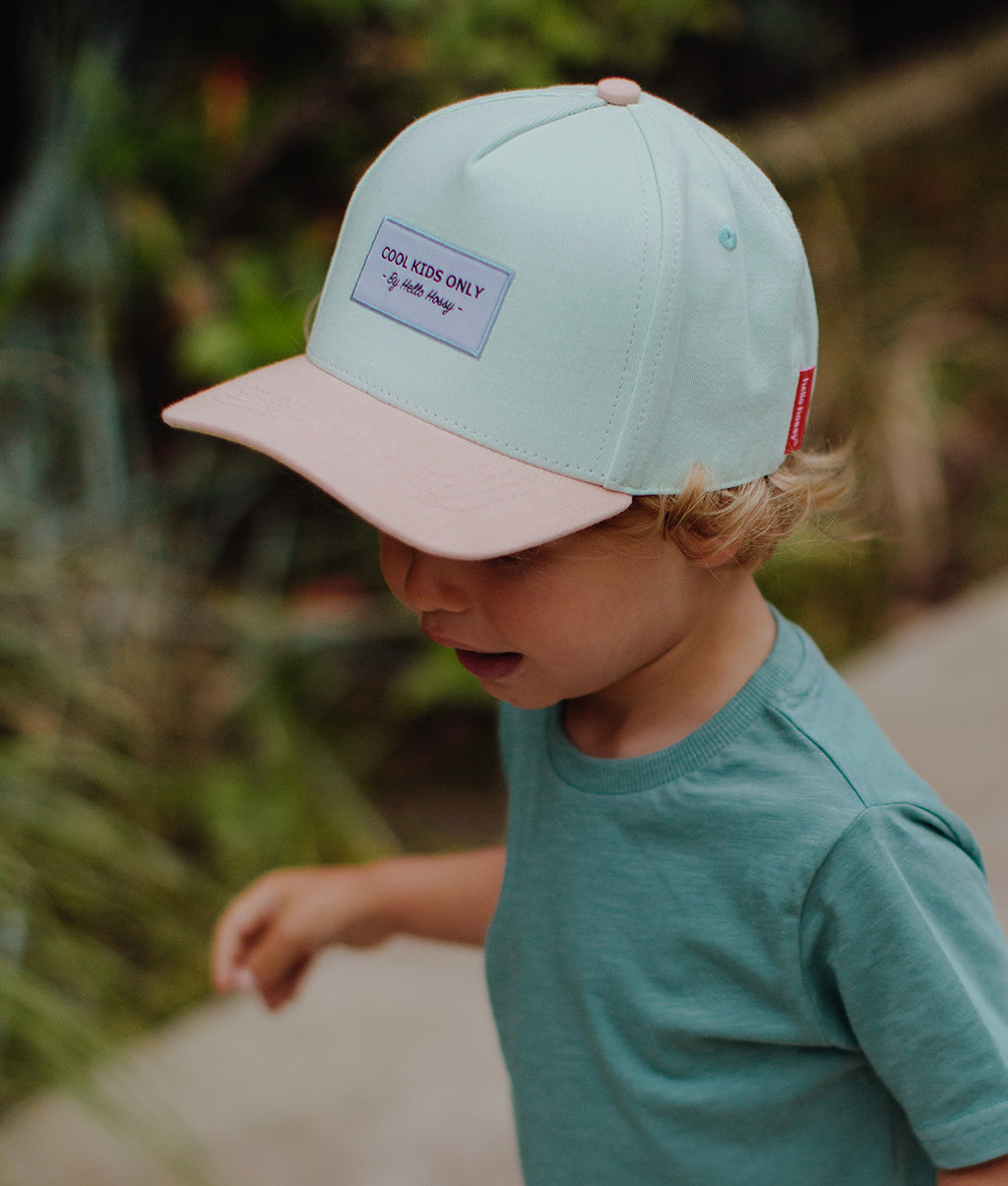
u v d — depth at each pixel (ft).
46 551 8.41
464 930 4.20
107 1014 6.69
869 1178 3.14
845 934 2.85
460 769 9.66
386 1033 6.94
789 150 13.55
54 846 7.13
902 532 11.23
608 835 3.17
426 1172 6.08
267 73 9.71
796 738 2.99
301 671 9.40
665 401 2.77
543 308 2.73
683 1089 3.16
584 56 9.72
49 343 9.14
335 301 3.06
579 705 3.41
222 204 9.56
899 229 14.83
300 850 8.11
